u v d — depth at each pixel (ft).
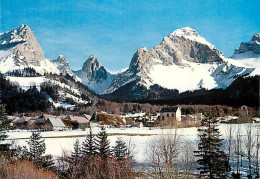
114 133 301.43
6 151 156.04
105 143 186.80
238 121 319.88
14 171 112.88
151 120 524.11
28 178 112.57
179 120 443.32
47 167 157.89
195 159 194.29
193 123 353.51
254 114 424.87
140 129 351.67
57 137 273.95
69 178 135.13
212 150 164.14
